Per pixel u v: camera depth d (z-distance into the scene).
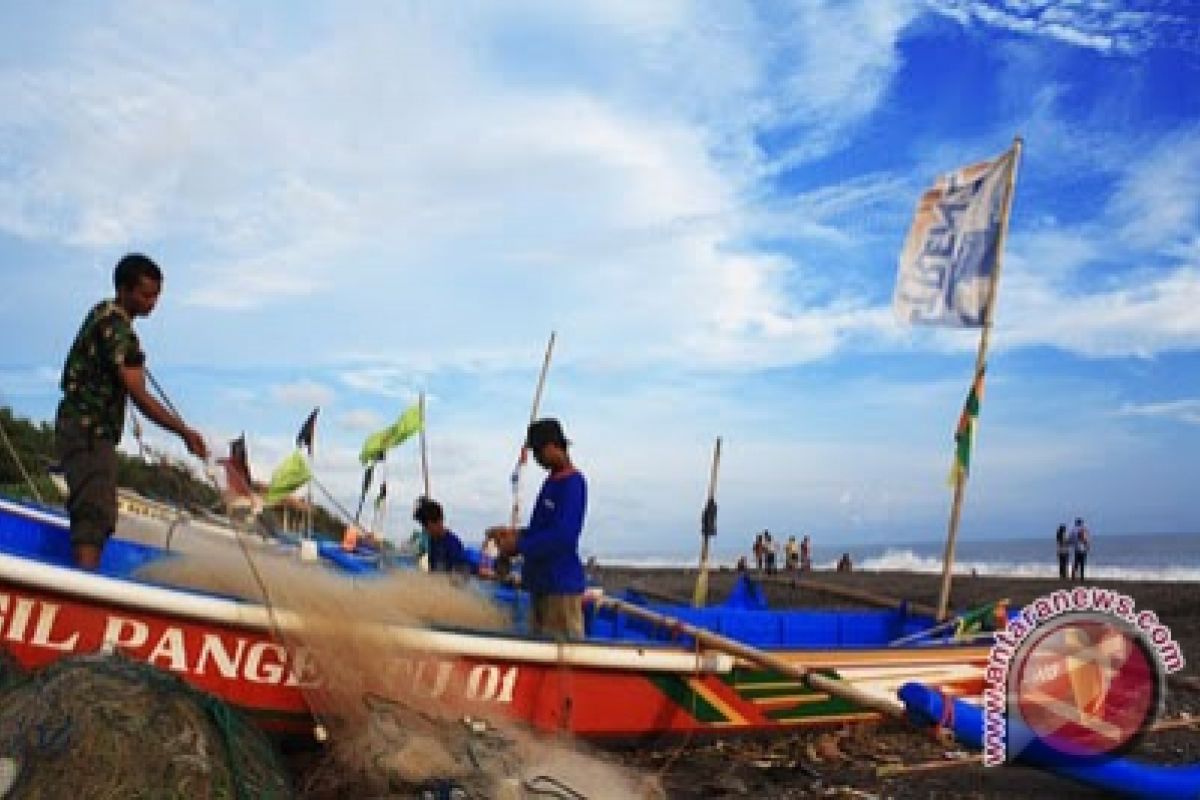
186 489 7.28
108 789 4.14
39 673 4.70
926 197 11.22
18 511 7.79
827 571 49.91
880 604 11.44
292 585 6.02
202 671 5.75
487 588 8.41
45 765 4.19
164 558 6.68
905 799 6.79
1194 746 8.29
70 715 4.33
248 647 5.86
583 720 7.05
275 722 6.03
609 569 60.84
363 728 5.74
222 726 4.64
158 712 4.45
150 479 7.35
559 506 7.31
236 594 6.01
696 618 9.85
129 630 5.55
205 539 7.09
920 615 10.83
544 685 6.86
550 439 7.42
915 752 8.09
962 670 8.84
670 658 7.36
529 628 7.46
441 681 6.32
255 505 7.28
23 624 5.30
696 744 7.69
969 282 10.65
